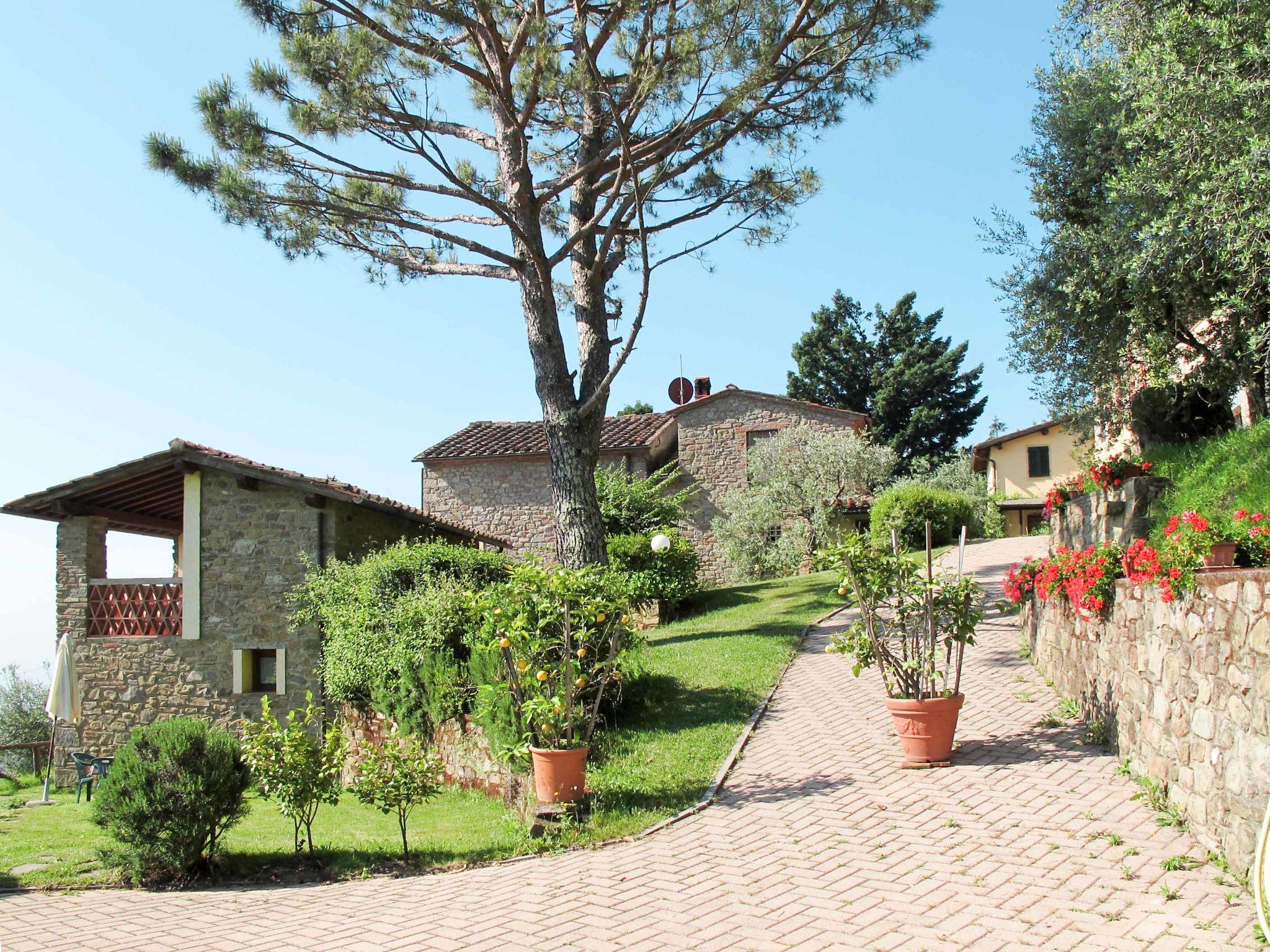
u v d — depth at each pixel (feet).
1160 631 20.72
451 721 35.65
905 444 138.31
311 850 25.98
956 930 15.78
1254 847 15.69
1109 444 37.01
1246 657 16.14
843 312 147.74
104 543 50.03
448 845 25.61
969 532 85.20
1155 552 20.89
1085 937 14.94
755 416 88.84
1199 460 30.14
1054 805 21.50
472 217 42.60
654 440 85.56
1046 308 32.89
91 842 29.37
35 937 19.48
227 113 35.55
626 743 31.01
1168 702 20.13
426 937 17.79
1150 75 28.73
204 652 46.85
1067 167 33.55
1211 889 16.14
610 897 19.10
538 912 18.63
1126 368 33.53
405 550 42.32
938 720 25.73
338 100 34.45
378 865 24.35
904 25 36.99
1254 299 28.53
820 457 79.15
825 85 40.42
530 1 38.96
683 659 42.91
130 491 50.01
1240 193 25.94
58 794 46.47
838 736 29.96
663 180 40.22
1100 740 25.70
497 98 38.27
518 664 26.05
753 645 44.96
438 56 34.76
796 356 148.15
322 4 34.30
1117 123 31.09
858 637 27.50
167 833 23.71
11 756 67.67
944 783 24.26
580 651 26.50
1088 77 33.04
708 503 88.63
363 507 49.65
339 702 43.62
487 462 85.71
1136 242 30.12
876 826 21.70
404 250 44.68
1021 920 15.84
